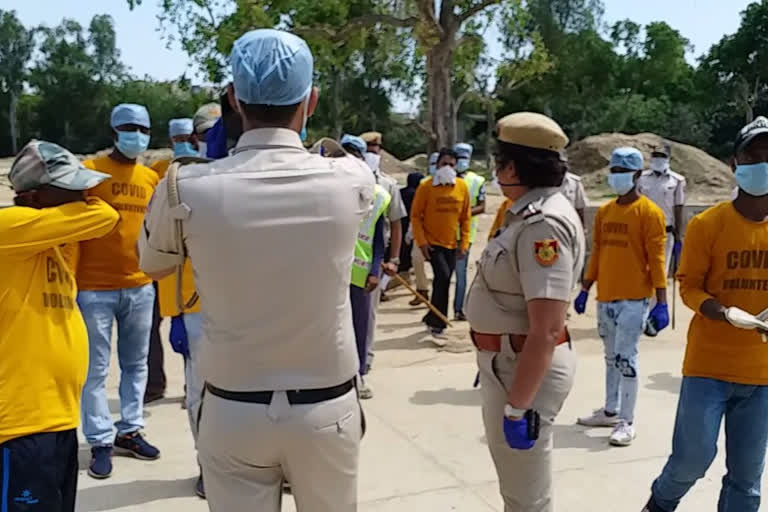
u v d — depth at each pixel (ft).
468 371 22.81
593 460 16.06
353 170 7.80
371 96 183.32
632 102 196.85
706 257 11.02
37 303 9.43
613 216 16.93
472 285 9.80
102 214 9.87
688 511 13.74
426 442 16.93
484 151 204.64
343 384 7.77
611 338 17.43
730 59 186.80
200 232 7.23
